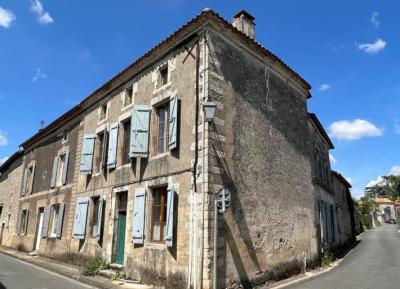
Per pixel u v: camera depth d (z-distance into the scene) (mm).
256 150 9492
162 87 9938
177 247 8023
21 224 18422
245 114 9383
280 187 10250
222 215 7855
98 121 13141
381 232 34500
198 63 8812
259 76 10445
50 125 16922
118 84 12227
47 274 10586
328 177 18031
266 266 8875
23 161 20422
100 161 12633
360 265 12211
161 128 9930
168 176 8852
